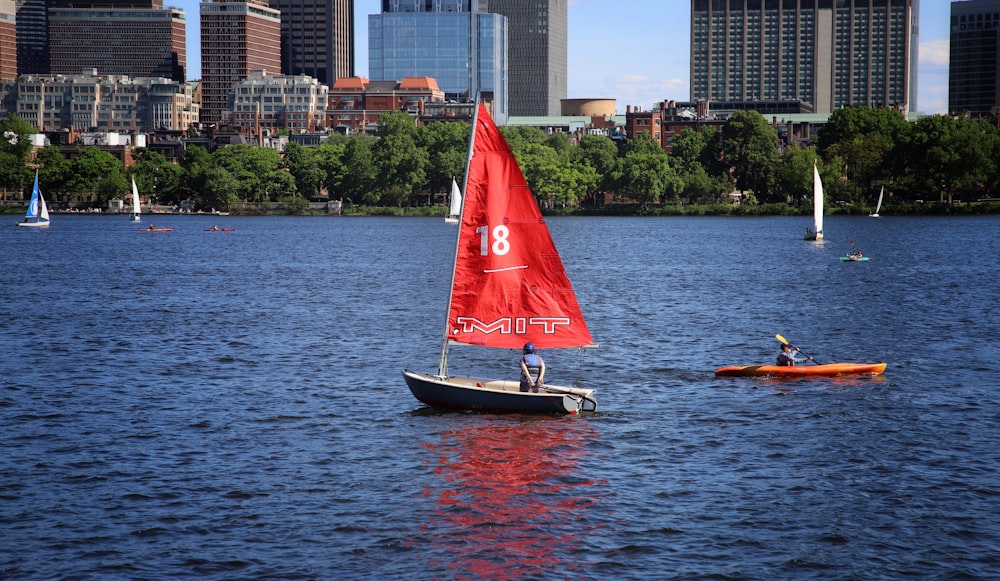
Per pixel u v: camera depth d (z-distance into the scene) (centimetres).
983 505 3538
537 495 3662
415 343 6938
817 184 18375
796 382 5506
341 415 4772
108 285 11088
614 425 4578
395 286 10981
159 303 9319
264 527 3369
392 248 17838
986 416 4716
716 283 11012
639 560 3133
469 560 3133
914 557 3138
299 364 6122
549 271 4688
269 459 4078
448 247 18125
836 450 4188
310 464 4006
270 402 5056
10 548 3198
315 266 13888
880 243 17575
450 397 4772
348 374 5809
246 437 4397
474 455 4119
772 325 7681
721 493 3675
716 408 4906
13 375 5750
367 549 3206
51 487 3734
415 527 3375
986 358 6191
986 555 3147
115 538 3275
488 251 4697
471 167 4659
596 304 9062
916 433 4434
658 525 3388
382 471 3922
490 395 4709
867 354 6384
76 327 7669
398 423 4612
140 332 7412
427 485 3762
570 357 6344
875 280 11219
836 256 14912
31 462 4028
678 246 17700
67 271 12975
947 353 6384
